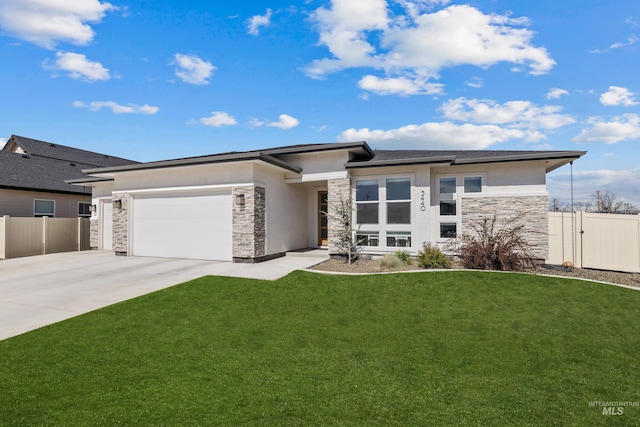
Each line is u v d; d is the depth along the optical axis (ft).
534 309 24.23
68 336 19.71
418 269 35.88
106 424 11.50
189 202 44.75
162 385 14.35
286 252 47.47
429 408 13.07
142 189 47.26
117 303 25.71
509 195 41.50
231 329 21.15
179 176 44.96
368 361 17.24
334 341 19.63
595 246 40.57
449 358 17.69
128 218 48.24
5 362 16.35
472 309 24.30
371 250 44.06
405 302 25.80
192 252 44.32
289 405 13.01
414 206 42.32
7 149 83.71
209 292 28.17
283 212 47.03
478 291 27.45
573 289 27.84
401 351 18.44
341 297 27.07
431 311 24.11
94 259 45.93
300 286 29.63
